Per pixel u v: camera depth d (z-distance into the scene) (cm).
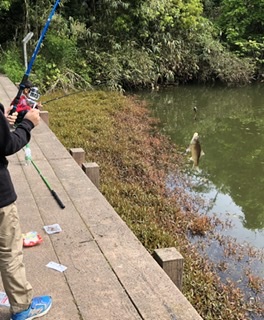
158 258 277
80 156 493
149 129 984
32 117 215
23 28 1298
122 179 650
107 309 239
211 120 1138
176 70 1548
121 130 898
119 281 262
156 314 234
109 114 1016
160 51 1482
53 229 323
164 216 545
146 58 1423
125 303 244
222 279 436
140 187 626
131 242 307
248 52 1666
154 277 265
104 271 273
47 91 1188
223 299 391
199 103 1344
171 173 724
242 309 387
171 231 509
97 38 1352
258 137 990
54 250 297
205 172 757
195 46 1577
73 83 1256
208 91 1522
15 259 214
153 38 1475
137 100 1294
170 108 1252
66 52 1263
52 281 264
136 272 271
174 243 461
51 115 941
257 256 487
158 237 463
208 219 564
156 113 1166
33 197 379
